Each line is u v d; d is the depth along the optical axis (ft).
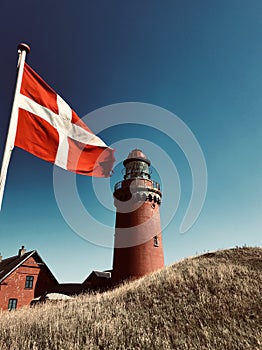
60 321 48.52
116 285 91.61
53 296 100.63
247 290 57.36
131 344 39.88
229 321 46.09
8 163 22.80
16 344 40.29
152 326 45.85
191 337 41.91
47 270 120.06
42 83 29.17
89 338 41.83
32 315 55.67
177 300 56.18
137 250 94.48
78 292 112.06
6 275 109.81
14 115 24.18
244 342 39.52
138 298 58.95
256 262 81.20
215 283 62.69
